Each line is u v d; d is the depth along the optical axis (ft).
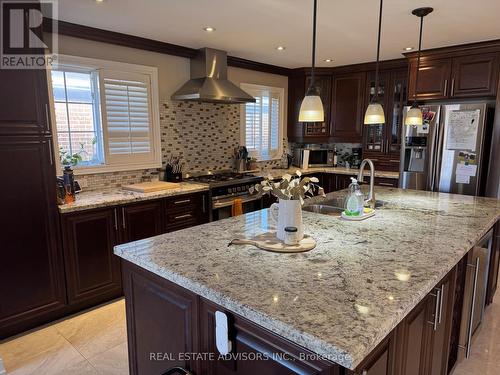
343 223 7.38
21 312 8.38
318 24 10.11
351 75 16.75
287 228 5.84
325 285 4.40
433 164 13.12
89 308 9.68
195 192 11.94
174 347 5.27
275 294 4.17
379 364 3.85
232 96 12.83
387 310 3.79
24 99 7.84
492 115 12.46
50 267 8.73
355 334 3.34
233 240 6.10
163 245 5.98
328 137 17.85
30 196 8.18
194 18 9.59
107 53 11.15
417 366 5.07
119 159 11.86
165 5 8.59
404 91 15.31
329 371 3.39
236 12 9.11
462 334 7.23
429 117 13.03
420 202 9.51
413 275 4.70
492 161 12.30
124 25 10.20
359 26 10.31
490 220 7.63
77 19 9.65
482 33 11.08
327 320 3.59
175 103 13.29
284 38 11.68
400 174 14.08
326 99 17.52
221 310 4.38
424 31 10.83
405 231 6.77
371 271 4.84
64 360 7.54
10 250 8.02
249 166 16.12
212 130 14.80
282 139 18.25
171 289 5.15
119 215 9.92
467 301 7.14
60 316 9.13
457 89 12.89
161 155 13.03
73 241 9.07
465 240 6.21
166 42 12.19
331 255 5.47
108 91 11.33
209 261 5.23
